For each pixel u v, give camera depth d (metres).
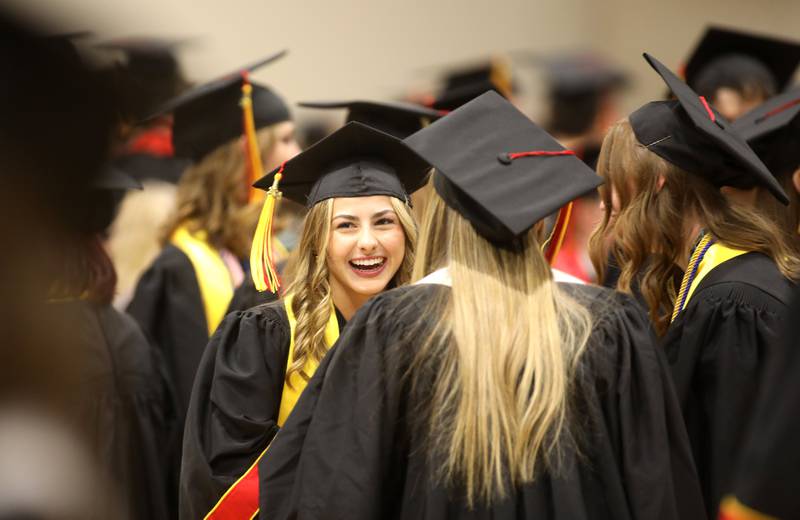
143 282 15.11
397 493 7.53
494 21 32.50
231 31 30.19
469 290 7.46
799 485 4.95
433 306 7.50
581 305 7.69
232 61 30.34
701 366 8.91
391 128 15.12
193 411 9.41
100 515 2.87
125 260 17.39
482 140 8.02
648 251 9.76
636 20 32.75
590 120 26.38
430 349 7.34
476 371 7.18
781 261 9.26
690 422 8.98
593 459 7.33
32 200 2.48
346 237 9.64
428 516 7.05
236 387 9.24
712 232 9.34
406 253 9.98
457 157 7.82
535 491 7.11
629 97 32.44
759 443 5.14
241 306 12.73
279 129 15.80
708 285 9.15
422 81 31.84
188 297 14.86
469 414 7.11
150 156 17.97
